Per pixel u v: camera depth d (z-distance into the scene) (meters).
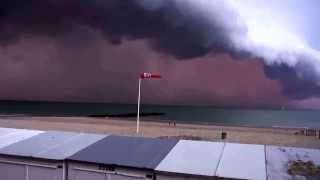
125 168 11.77
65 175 12.58
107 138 15.36
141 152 13.16
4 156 13.34
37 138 15.46
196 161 12.05
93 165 12.20
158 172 11.23
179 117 178.50
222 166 11.54
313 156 12.59
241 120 172.25
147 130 67.38
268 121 172.88
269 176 10.64
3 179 13.42
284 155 12.72
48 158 12.59
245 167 11.40
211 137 56.75
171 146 13.92
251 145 14.05
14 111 175.88
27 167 13.01
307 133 67.88
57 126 72.00
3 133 16.53
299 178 10.48
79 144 14.42
